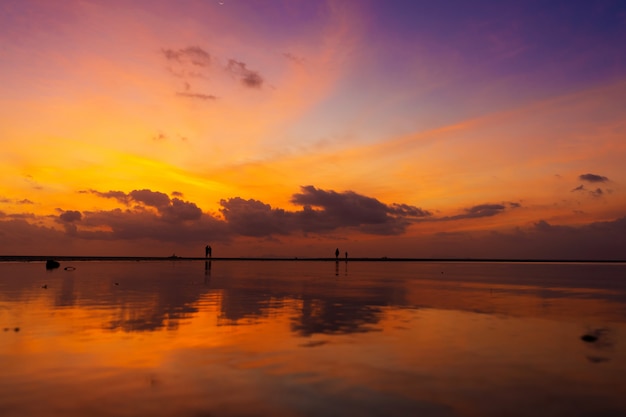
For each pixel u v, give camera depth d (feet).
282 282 172.96
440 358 48.16
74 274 216.95
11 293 114.93
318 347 53.26
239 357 48.47
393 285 159.12
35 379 40.37
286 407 34.24
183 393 37.06
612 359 47.85
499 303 99.09
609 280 204.33
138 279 181.68
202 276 215.72
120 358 47.73
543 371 43.45
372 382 40.11
